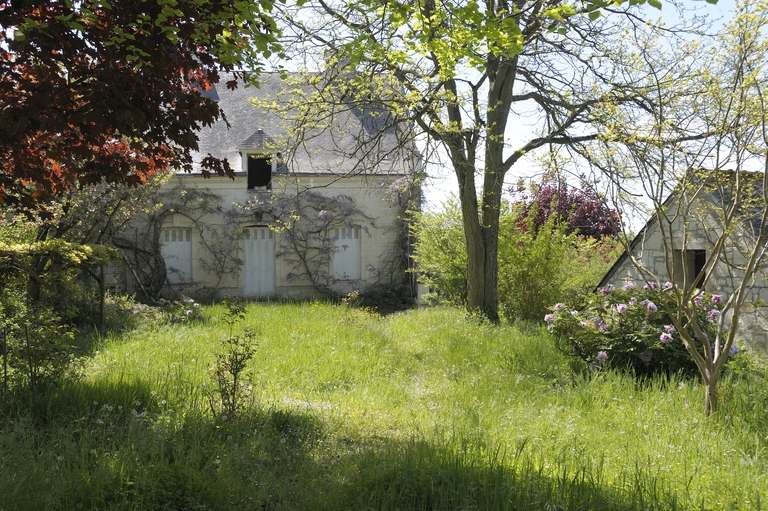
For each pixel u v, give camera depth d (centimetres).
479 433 512
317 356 879
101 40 514
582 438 526
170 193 2017
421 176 1183
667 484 413
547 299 1429
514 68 1153
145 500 375
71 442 452
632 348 783
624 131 602
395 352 973
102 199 1410
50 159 655
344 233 2112
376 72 1062
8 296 841
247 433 507
